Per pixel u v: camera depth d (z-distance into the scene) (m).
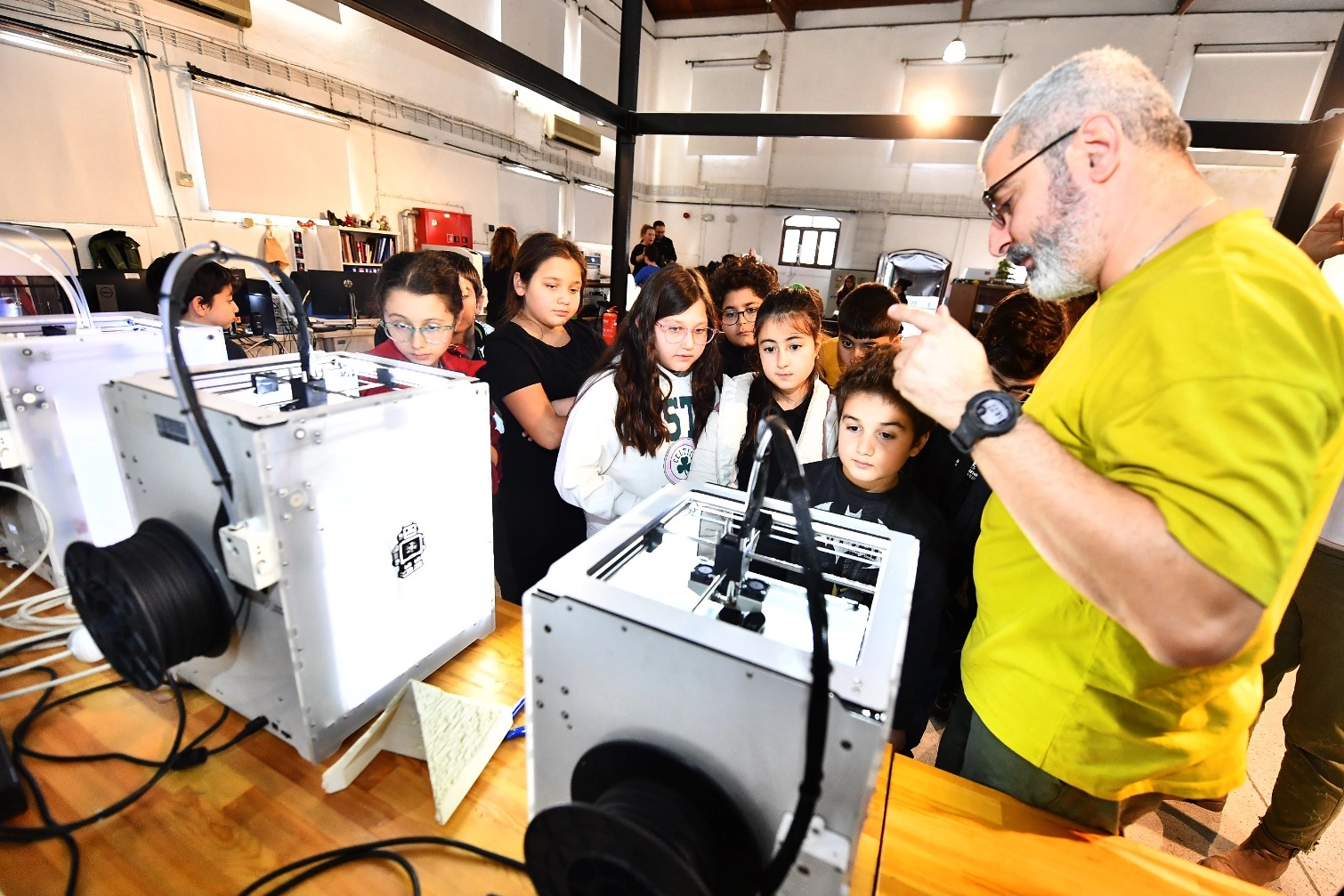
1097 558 0.45
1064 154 0.59
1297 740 1.13
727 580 0.53
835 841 0.41
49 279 2.02
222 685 0.71
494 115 6.41
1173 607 0.42
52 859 0.56
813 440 1.23
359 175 5.00
